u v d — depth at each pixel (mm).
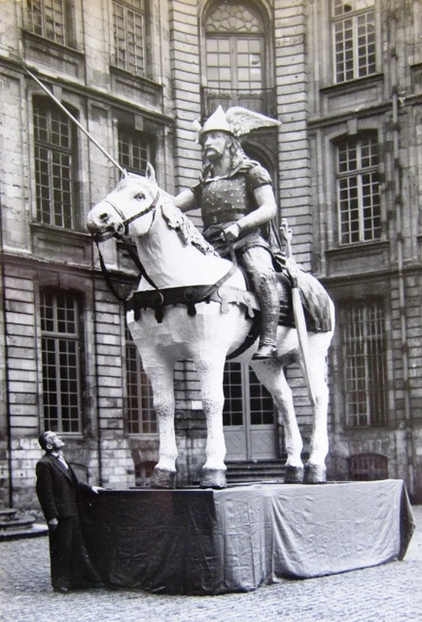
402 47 28766
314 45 30500
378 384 28859
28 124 24938
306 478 12273
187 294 10172
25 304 24234
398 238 28500
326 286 29656
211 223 11320
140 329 10555
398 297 28422
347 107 29812
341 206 30094
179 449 28266
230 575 10031
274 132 30719
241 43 31203
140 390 27859
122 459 26359
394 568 12047
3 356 23453
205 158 11477
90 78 27062
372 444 28438
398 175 28609
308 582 10812
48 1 26359
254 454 29719
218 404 10383
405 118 28672
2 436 23125
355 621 8672
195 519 10062
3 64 24375
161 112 29375
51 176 25891
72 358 25844
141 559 10438
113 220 9766
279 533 10789
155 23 29609
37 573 13086
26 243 24500
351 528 11883
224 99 30734
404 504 13078
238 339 10844
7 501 22938
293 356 12164
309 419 28641
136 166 28688
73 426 25609
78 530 10820
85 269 25969
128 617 9039
